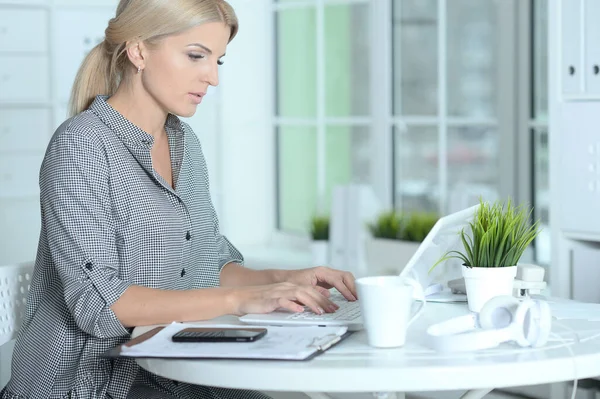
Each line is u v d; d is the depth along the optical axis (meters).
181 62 1.82
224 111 4.77
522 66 3.69
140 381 1.93
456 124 3.96
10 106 4.18
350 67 4.39
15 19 4.13
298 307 1.69
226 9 1.85
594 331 1.62
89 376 1.81
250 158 4.84
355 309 1.79
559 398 2.90
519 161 3.73
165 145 1.99
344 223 4.04
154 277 1.87
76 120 1.85
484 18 3.82
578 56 2.66
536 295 1.95
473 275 1.74
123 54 1.89
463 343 1.47
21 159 4.22
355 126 4.38
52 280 1.89
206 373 1.42
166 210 1.89
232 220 4.82
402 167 4.21
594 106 2.62
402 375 1.36
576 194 2.69
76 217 1.75
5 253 4.21
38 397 1.86
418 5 4.08
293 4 4.66
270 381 1.38
